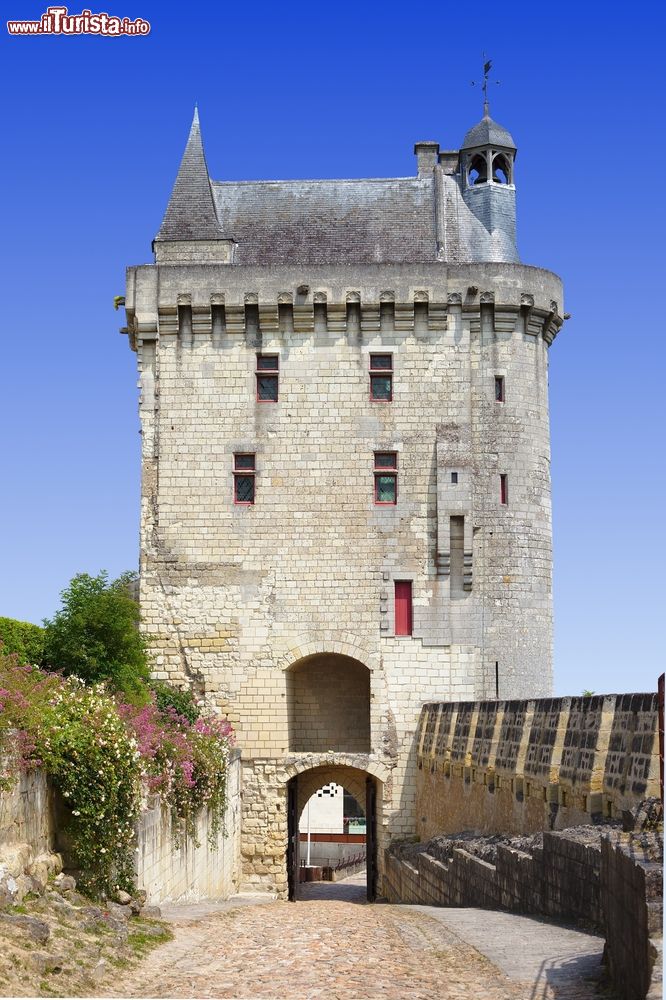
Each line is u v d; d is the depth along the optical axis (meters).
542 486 46.53
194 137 49.66
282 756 44.53
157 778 27.80
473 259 48.41
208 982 17.17
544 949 17.81
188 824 31.44
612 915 14.83
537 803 26.28
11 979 15.15
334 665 47.97
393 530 45.19
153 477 45.75
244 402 45.88
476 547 45.25
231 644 45.00
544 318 47.19
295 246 48.38
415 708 44.62
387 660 44.78
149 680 42.69
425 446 45.62
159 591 45.31
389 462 45.66
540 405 46.81
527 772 27.09
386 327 46.16
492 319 46.16
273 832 44.25
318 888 55.59
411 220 48.97
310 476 45.47
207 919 24.91
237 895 42.34
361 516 45.28
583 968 15.94
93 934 18.97
